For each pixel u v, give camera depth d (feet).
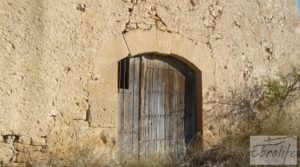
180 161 19.80
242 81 23.89
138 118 19.63
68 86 16.99
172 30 20.74
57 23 16.88
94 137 17.52
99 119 17.72
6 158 15.37
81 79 17.37
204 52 22.00
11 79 15.61
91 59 17.71
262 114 24.62
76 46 17.34
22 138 15.75
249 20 24.79
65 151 16.70
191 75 22.08
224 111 22.65
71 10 17.33
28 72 16.01
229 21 23.54
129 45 18.97
